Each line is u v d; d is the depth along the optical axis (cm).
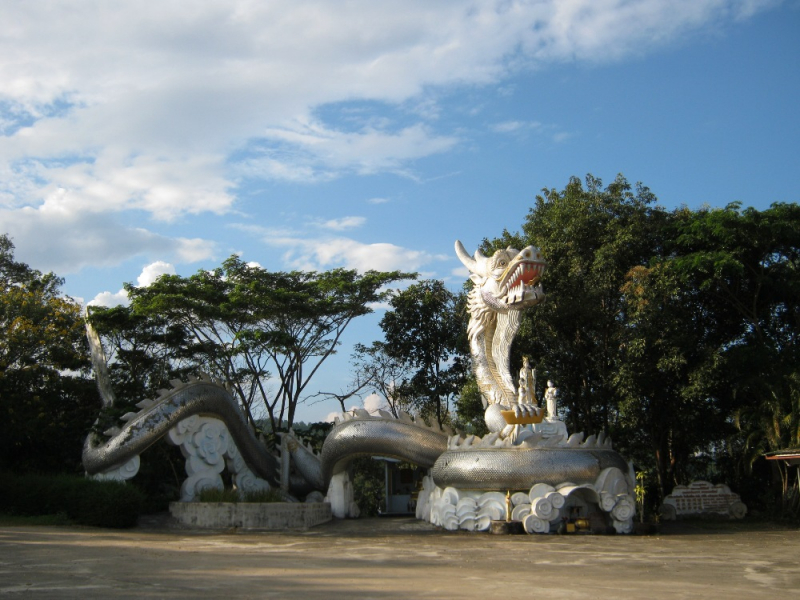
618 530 1955
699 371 2486
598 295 2755
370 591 918
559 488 1953
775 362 2514
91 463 2236
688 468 3228
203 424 2394
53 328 2916
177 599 838
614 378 2630
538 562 1302
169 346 3272
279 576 1059
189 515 2139
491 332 2234
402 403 3828
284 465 2614
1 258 3588
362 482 3588
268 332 3067
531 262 2109
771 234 2553
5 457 2683
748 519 2586
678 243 2731
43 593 868
